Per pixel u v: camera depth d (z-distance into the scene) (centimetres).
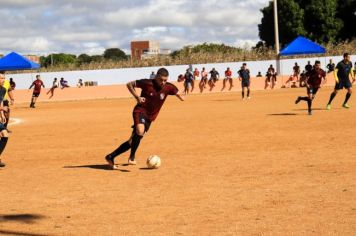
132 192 1078
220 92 5944
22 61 4981
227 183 1130
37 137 2164
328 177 1152
